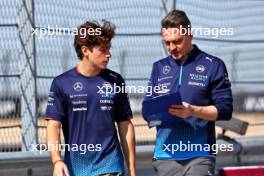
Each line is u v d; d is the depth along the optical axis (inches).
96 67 399.2
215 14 582.6
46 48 514.6
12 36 504.4
